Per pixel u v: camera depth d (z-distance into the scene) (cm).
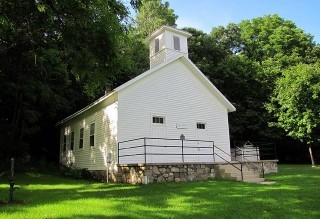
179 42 2025
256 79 3325
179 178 1387
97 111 1872
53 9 1082
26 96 2203
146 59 3231
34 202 842
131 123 1630
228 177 1442
